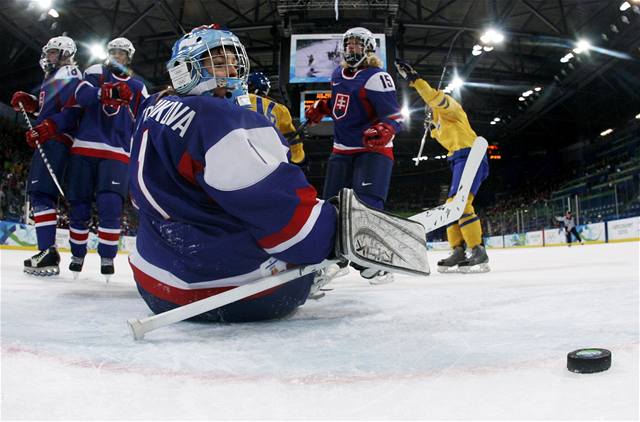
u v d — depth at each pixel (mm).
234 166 1565
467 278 4062
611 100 25312
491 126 28750
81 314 2158
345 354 1351
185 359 1313
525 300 2371
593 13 17547
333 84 3713
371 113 3576
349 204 1695
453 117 4984
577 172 28109
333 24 14945
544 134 30312
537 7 17156
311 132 14633
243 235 1683
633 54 18688
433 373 1140
